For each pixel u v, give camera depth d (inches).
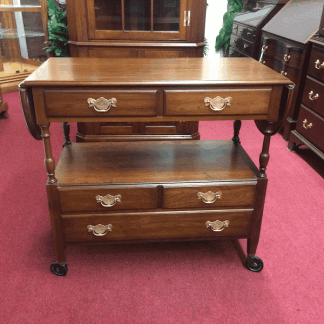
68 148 75.6
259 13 159.2
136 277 68.1
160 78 57.7
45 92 55.2
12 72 187.6
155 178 63.9
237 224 67.1
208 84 56.5
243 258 73.6
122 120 58.6
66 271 68.2
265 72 63.5
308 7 128.6
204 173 66.1
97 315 59.6
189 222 66.1
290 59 123.8
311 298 64.0
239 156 73.3
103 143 78.1
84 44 110.6
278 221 85.9
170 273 69.1
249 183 63.9
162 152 74.2
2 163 111.7
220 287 66.0
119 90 56.1
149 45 111.7
